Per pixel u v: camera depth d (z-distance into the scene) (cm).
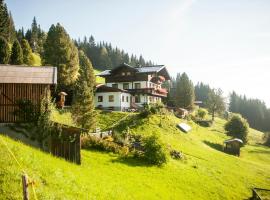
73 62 7000
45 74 2631
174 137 5250
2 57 7969
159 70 7656
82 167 2220
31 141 2362
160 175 2866
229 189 3161
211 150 5488
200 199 2559
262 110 17425
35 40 14775
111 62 17625
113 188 1908
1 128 2362
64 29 7156
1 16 10300
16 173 1228
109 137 3566
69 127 2334
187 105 11088
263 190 3425
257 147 8300
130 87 7688
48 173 1446
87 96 4362
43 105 2411
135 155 3288
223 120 12688
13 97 2433
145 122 5334
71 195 1309
